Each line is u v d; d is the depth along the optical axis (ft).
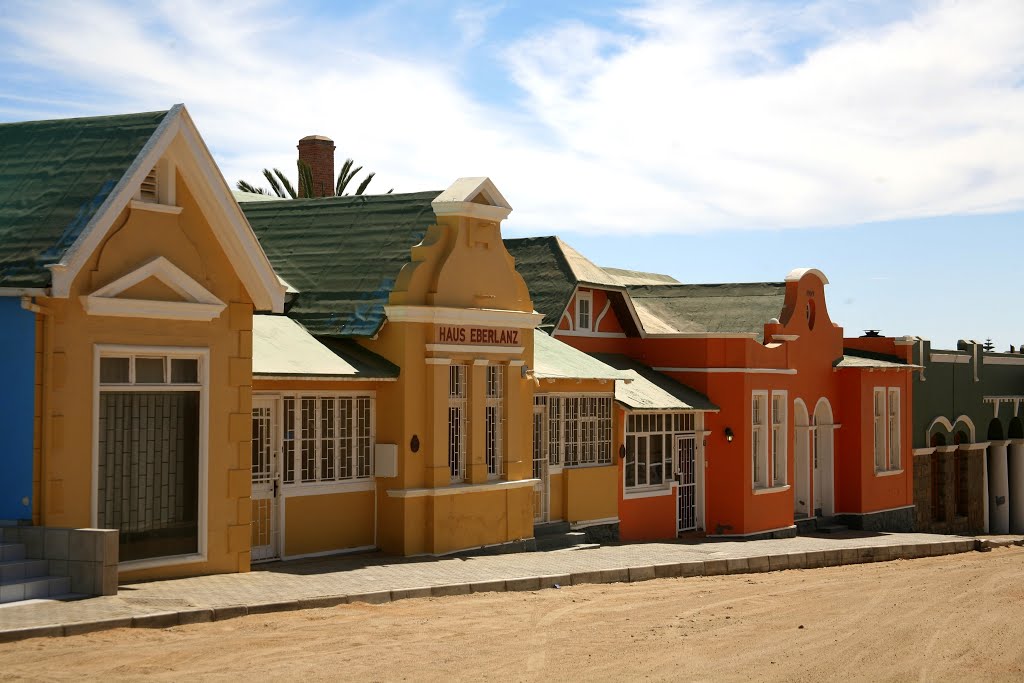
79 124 53.93
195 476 52.95
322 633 42.50
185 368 52.60
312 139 103.60
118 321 49.42
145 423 50.96
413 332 66.03
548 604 52.49
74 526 47.60
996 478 144.66
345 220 74.28
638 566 65.51
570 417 82.17
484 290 71.05
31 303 46.55
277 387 60.03
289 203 77.00
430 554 65.98
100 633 39.86
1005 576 70.49
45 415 46.88
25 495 46.91
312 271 71.67
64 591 45.06
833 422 113.09
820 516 112.27
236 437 54.49
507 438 72.43
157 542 51.34
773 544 88.43
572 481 81.05
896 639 47.67
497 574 59.21
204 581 51.01
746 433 95.61
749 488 95.96
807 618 51.98
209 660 37.35
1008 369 147.64
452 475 68.80
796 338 104.78
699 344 97.09
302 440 62.03
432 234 68.59
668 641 44.93
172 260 51.67
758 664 41.60
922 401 128.57
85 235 47.42
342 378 61.77
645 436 89.71
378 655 39.58
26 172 52.54
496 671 38.45
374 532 66.03
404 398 65.31
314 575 55.31
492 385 72.38
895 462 121.49
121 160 50.88
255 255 54.29
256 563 58.95
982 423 141.08
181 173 52.29
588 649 42.65
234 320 54.54
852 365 112.47
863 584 65.05
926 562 83.35
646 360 99.76
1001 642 47.88
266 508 60.03
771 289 110.83
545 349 83.76
